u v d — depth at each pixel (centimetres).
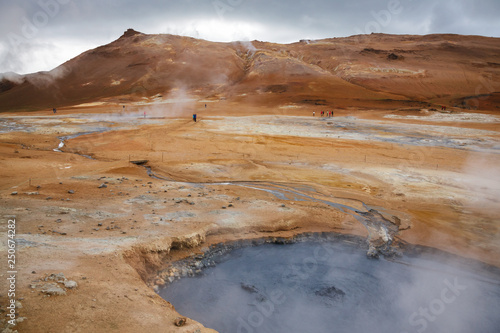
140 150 2625
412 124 4553
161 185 1661
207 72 11150
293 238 1186
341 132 3766
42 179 1592
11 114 5856
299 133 3641
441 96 8512
